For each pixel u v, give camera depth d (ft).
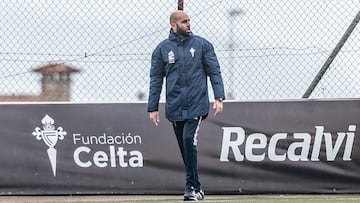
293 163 77.46
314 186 77.15
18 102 79.10
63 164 78.38
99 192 78.07
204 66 66.23
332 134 77.56
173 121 66.08
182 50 65.67
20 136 78.74
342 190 77.15
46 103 78.95
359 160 77.30
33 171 78.43
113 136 78.54
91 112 78.95
